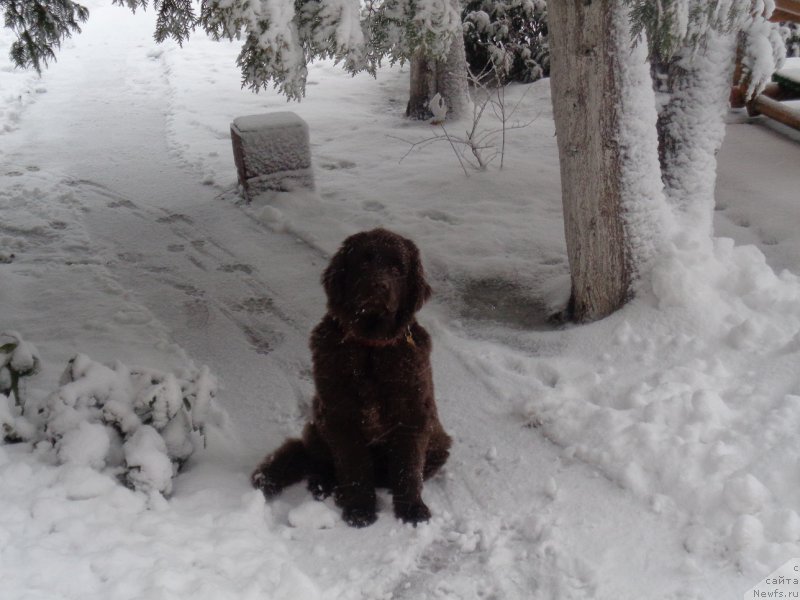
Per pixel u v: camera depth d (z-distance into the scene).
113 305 4.91
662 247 4.40
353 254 3.44
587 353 4.27
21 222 5.86
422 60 7.78
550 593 3.22
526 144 7.10
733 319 4.18
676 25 3.58
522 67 8.98
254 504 3.46
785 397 3.70
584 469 3.66
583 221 4.39
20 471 3.34
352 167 6.84
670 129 4.61
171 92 9.02
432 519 3.52
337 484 3.61
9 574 2.79
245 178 6.12
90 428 3.49
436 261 5.32
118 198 6.34
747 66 4.62
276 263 5.39
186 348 4.61
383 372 3.41
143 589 2.87
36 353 3.77
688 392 3.79
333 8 4.05
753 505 3.31
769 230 5.29
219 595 2.91
